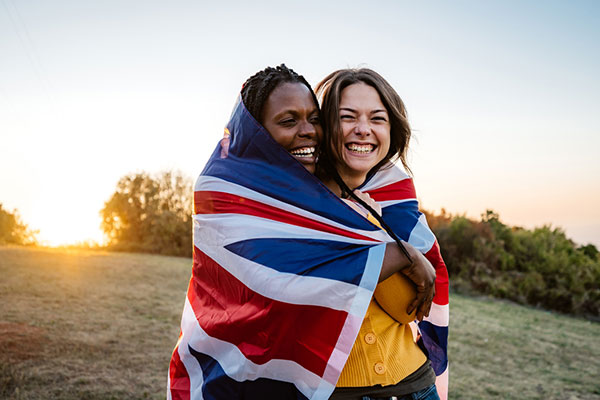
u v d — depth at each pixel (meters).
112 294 8.67
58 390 4.19
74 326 6.16
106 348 5.45
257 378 1.65
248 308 1.65
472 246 15.25
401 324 1.91
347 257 1.65
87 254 15.54
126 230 21.20
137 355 5.33
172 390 1.91
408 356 1.87
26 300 7.36
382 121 1.94
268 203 1.74
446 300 2.12
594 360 7.64
